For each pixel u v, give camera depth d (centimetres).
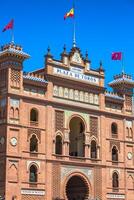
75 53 9906
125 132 10650
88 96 10038
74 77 9800
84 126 9862
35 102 9150
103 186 9944
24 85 9038
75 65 9869
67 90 9688
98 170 9925
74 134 10100
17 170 8656
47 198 8988
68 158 9444
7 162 8525
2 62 9012
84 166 9700
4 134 8656
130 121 10825
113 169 10212
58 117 9444
